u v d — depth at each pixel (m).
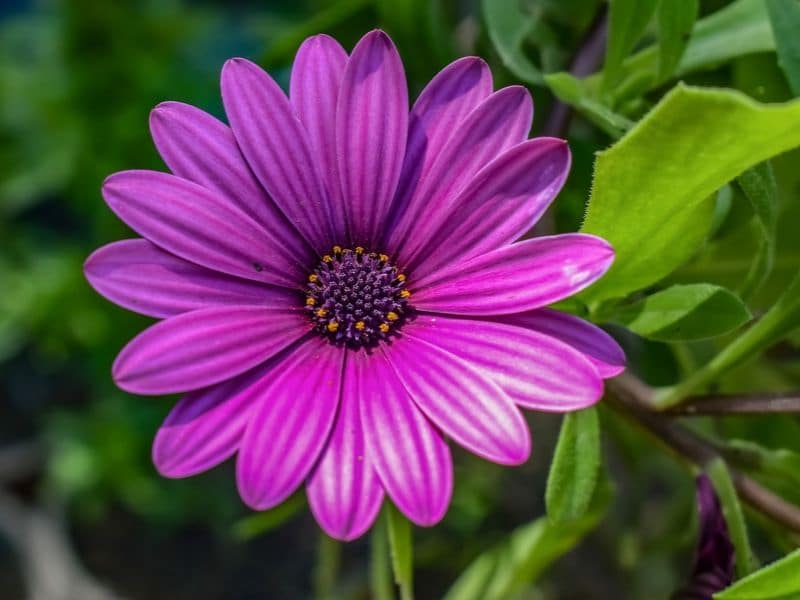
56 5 0.48
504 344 0.17
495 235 0.17
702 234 0.18
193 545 0.52
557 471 0.18
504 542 0.25
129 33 0.47
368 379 0.18
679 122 0.16
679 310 0.18
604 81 0.20
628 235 0.18
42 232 0.59
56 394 0.61
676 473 0.42
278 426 0.17
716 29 0.21
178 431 0.17
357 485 0.17
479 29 0.24
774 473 0.19
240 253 0.18
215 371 0.17
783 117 0.15
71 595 0.46
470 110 0.18
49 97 0.48
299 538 0.53
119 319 0.45
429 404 0.17
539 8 0.22
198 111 0.18
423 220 0.18
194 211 0.17
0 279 0.51
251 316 0.18
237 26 0.54
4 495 0.52
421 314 0.18
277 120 0.18
